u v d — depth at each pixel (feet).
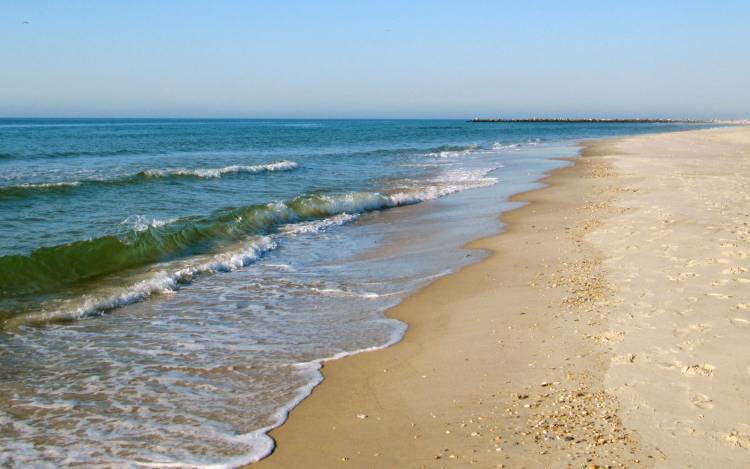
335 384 18.13
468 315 24.12
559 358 18.72
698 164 81.35
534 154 123.13
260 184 70.33
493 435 14.37
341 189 67.05
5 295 28.14
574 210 48.37
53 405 17.06
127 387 18.26
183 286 30.42
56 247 33.04
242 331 23.44
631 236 34.68
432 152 134.21
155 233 39.09
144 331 23.63
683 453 12.94
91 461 13.97
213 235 42.14
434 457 13.60
